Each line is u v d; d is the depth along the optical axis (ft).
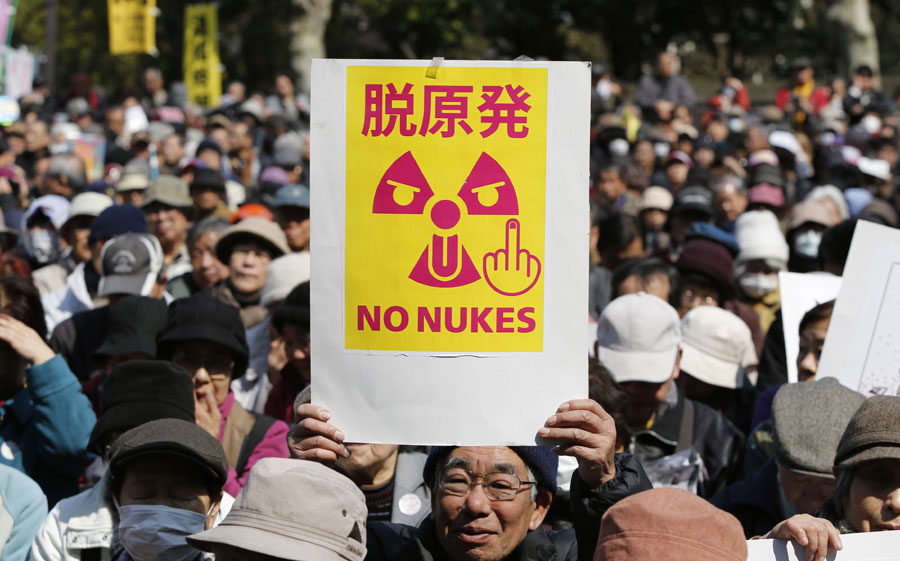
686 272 51.47
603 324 37.11
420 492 31.76
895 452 23.91
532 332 22.57
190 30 195.31
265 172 88.63
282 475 22.26
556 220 22.53
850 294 30.73
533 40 271.49
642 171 91.91
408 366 22.61
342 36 254.06
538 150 22.53
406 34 245.65
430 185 22.56
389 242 22.59
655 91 169.68
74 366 44.98
